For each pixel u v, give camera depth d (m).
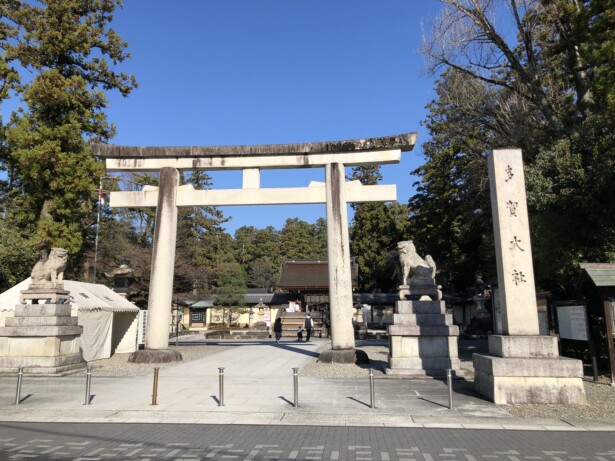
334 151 18.61
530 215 16.53
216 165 19.12
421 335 14.27
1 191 29.70
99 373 15.10
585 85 18.69
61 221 25.67
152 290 18.22
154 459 6.32
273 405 9.98
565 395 9.85
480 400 10.34
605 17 15.26
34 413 9.30
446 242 38.91
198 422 8.54
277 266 70.75
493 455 6.50
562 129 19.30
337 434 7.68
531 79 20.66
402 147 18.19
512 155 11.41
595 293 14.65
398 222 50.12
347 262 17.84
